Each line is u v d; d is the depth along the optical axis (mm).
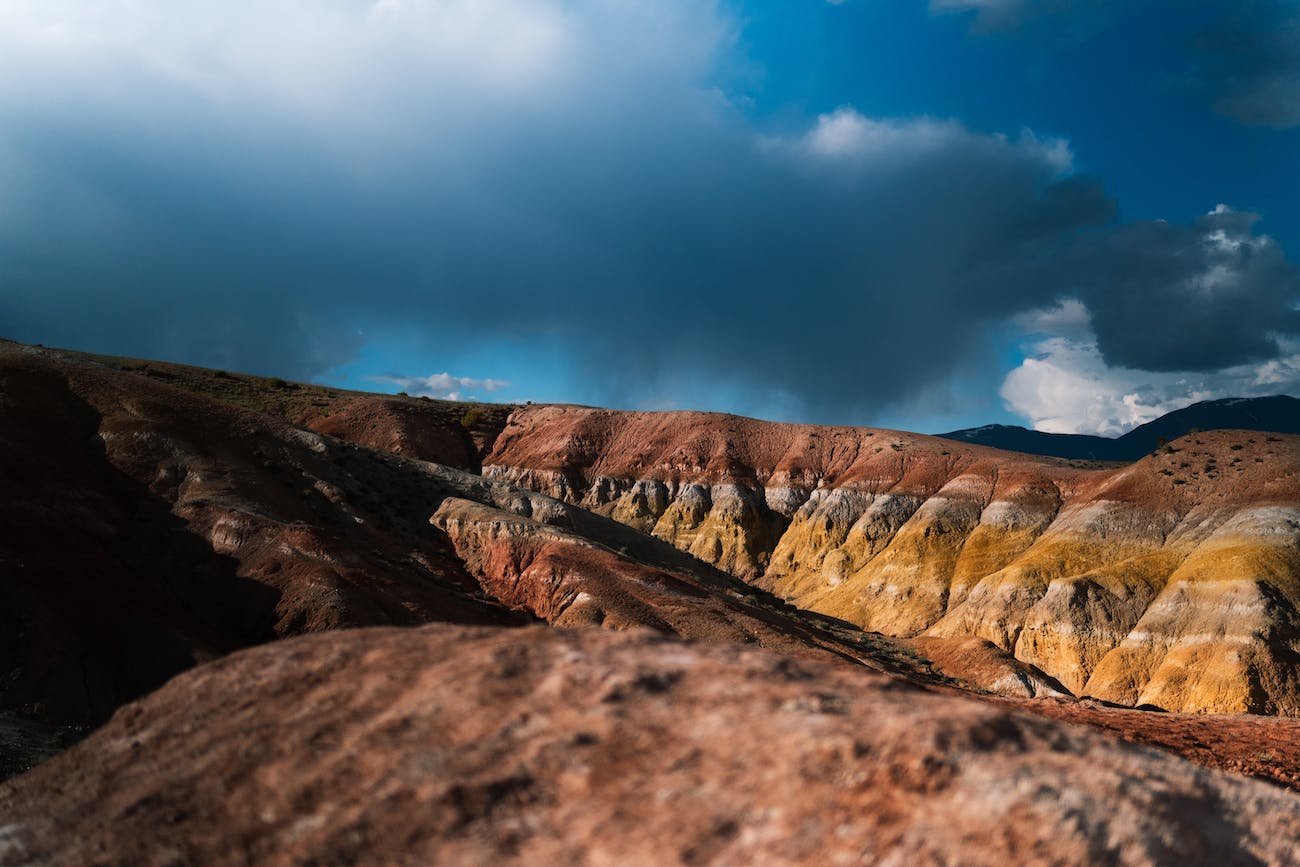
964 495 131125
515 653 12102
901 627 111312
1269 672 77875
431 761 9859
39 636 35312
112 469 56875
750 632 58531
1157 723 29203
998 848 7484
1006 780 8031
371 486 74062
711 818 8180
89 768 13125
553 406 187125
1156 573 96562
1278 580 85938
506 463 161000
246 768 11188
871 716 9344
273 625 45031
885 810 7934
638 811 8461
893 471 147500
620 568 63219
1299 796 9789
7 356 65375
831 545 139125
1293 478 100500
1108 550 104625
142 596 43562
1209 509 102812
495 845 8461
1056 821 7648
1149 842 7773
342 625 43875
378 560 56562
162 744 12914
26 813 12398
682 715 9891
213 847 9945
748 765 8766
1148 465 114938
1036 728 9359
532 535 67562
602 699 10297
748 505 151250
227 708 13164
